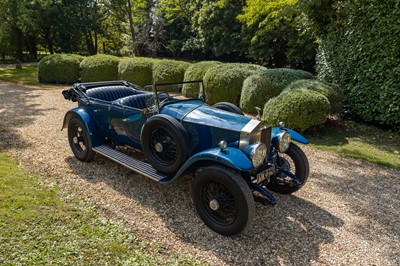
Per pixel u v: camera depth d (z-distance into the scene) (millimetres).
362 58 7031
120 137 4402
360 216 3494
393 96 6430
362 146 6008
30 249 2590
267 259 2713
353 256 2805
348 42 7438
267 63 20391
